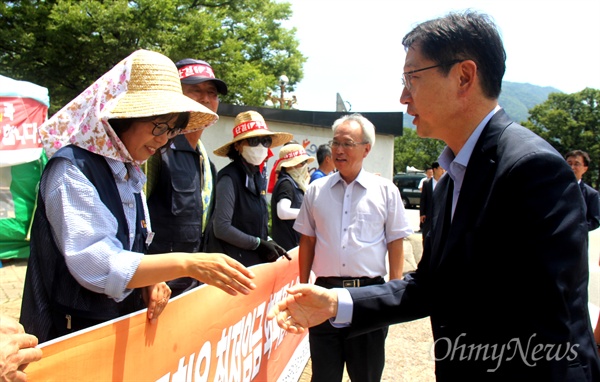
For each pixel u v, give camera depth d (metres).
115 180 1.65
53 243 1.49
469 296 1.37
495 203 1.31
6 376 1.06
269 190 7.93
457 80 1.45
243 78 17.89
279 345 3.17
